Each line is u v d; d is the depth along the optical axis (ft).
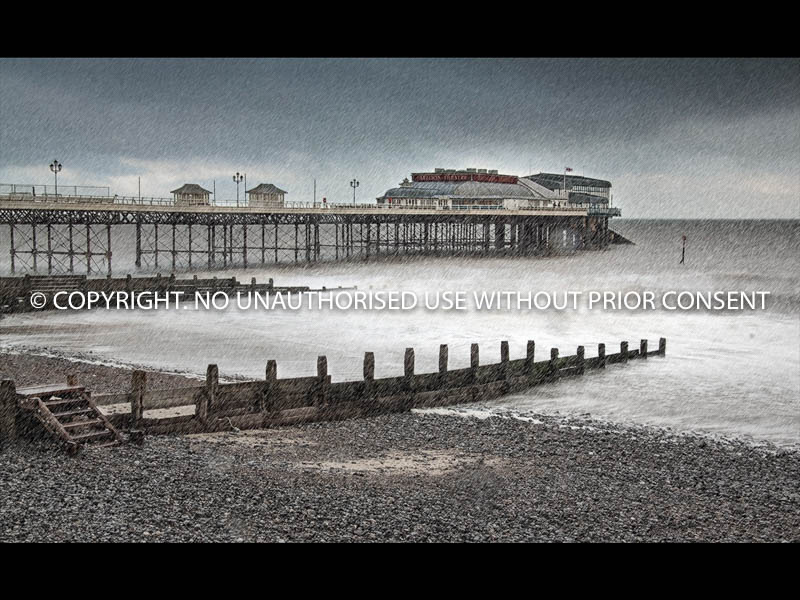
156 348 138.31
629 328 175.83
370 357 90.53
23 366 112.06
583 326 178.40
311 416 84.43
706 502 64.85
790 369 127.65
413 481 64.95
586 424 91.91
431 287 273.33
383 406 91.15
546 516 58.29
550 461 75.00
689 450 81.76
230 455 67.51
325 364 85.92
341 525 52.26
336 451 73.61
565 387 112.47
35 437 62.44
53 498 51.62
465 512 57.62
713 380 118.52
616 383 115.75
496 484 65.72
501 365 107.86
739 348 148.77
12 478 54.54
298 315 191.52
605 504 62.44
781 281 309.42
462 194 420.36
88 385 98.22
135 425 70.79
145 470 59.41
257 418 79.61
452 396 99.30
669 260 434.30
